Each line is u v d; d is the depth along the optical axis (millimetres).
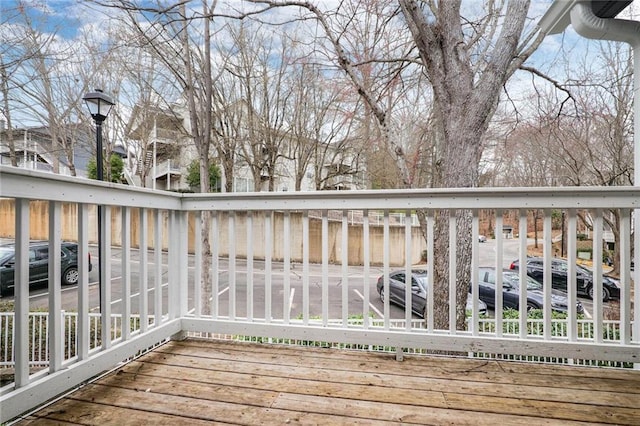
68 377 1417
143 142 12328
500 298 1826
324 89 8953
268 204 2029
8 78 5277
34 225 13117
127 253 1789
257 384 1593
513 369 1745
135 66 6516
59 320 1412
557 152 7484
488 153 8547
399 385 1584
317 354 1937
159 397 1475
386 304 1934
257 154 11016
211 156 11555
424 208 1845
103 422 1288
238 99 10047
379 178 11336
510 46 2758
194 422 1301
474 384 1594
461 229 2836
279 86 10023
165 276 8586
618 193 1694
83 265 1518
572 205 1731
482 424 1292
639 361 1695
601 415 1353
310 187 14789
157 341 1962
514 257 14375
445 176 2920
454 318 1850
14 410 1206
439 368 1760
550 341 1781
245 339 3068
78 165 14875
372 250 12477
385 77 4184
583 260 11383
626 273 1729
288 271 2039
